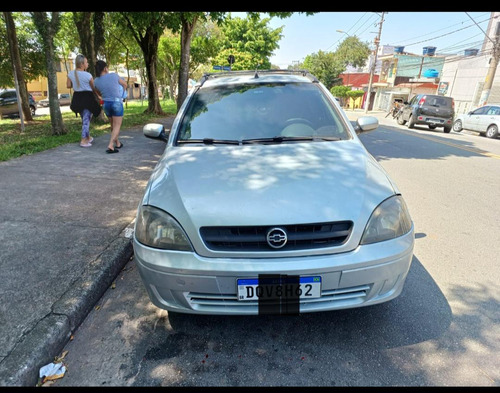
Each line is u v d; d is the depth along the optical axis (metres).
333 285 1.89
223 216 1.90
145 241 2.02
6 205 3.96
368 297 1.99
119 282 2.82
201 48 29.48
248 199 1.97
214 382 1.88
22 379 1.79
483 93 18.36
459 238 3.68
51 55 8.16
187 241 1.91
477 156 8.24
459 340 2.17
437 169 6.76
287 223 1.86
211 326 2.31
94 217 3.68
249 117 3.03
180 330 2.28
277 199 1.97
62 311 2.21
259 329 2.29
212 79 3.72
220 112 3.09
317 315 2.41
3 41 15.83
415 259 3.22
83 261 2.80
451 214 4.37
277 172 2.22
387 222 2.00
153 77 16.75
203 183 2.14
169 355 2.07
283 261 1.85
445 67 28.98
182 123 3.02
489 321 2.35
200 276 1.87
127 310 2.48
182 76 12.97
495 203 4.79
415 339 2.18
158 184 2.24
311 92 3.31
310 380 1.89
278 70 3.98
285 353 2.08
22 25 17.44
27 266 2.72
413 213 4.41
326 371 1.95
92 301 2.49
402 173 6.40
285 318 2.39
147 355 2.07
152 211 2.06
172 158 2.54
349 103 44.19
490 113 14.56
